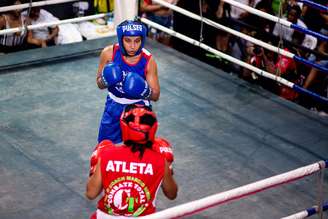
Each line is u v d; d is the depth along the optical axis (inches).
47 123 230.2
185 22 294.2
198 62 281.7
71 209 185.8
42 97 247.4
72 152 214.1
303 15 261.7
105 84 176.9
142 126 133.9
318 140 228.8
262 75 252.7
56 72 267.3
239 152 218.8
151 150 137.3
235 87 262.5
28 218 181.0
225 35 284.2
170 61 281.6
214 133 229.9
